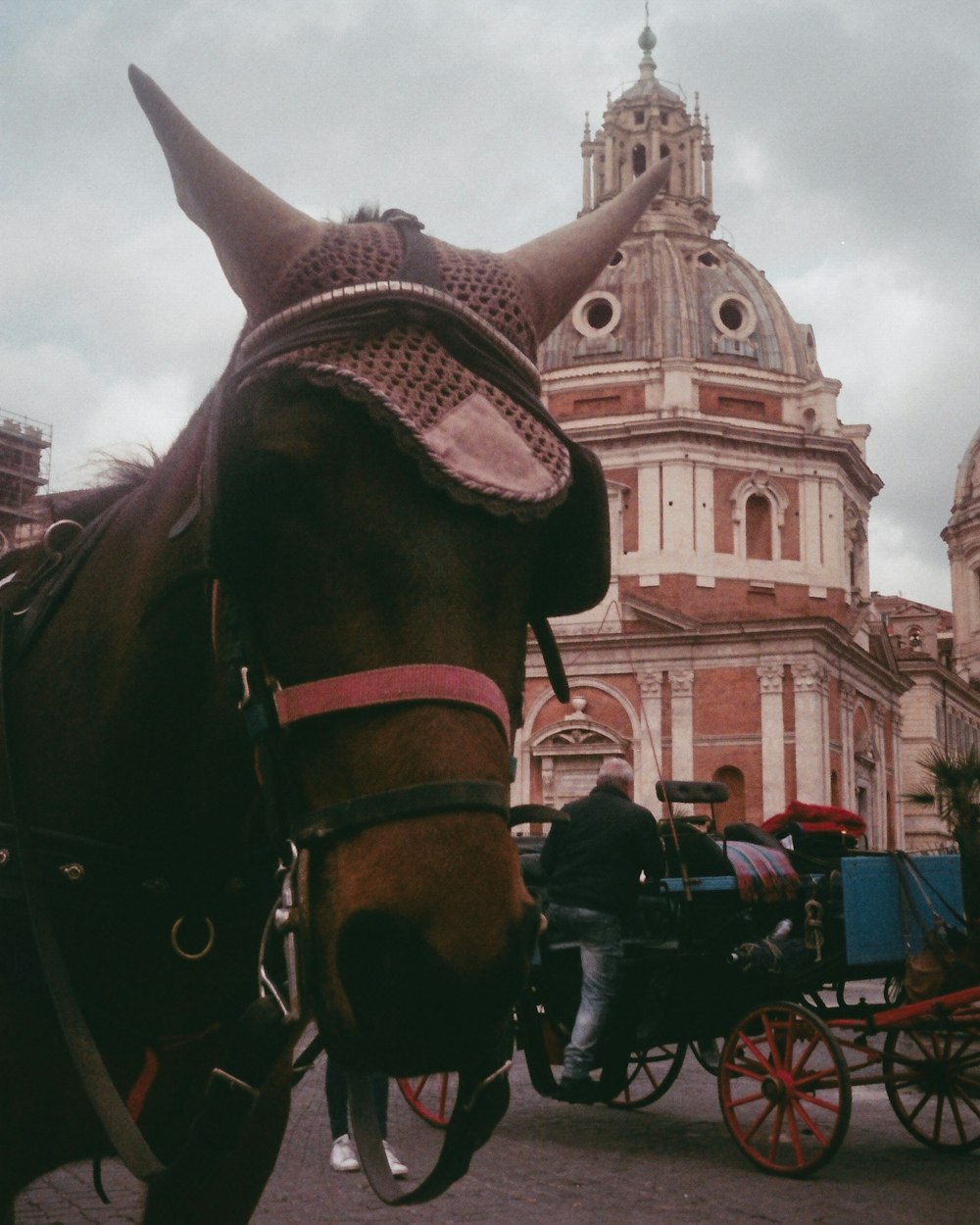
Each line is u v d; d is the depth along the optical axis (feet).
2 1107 7.87
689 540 175.42
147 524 8.48
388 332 6.40
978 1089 30.09
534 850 36.88
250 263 6.79
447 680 5.83
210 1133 6.89
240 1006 8.39
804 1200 23.84
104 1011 8.09
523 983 5.57
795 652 155.12
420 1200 6.50
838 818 34.58
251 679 6.24
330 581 5.99
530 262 7.48
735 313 196.13
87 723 8.40
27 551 10.62
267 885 8.41
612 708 159.84
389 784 5.72
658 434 177.06
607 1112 33.30
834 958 28.78
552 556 6.77
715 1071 32.89
